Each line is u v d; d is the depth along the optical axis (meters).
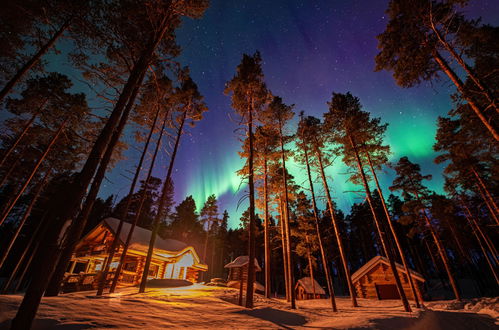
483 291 32.28
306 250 26.59
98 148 5.46
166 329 5.14
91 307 6.11
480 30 10.48
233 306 9.91
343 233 47.59
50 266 4.07
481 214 23.09
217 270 54.34
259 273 48.84
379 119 16.22
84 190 4.96
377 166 17.44
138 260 19.45
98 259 21.69
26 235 29.16
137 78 6.90
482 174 19.28
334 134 17.58
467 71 10.34
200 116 17.27
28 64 10.18
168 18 8.41
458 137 17.78
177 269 23.83
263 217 22.00
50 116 17.30
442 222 26.48
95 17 7.35
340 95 18.19
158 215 13.85
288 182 23.92
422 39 11.90
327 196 16.81
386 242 13.66
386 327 6.70
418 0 11.12
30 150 19.27
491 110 11.66
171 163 15.38
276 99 18.91
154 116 15.05
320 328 6.89
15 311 4.67
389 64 13.05
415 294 14.96
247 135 13.52
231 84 14.41
